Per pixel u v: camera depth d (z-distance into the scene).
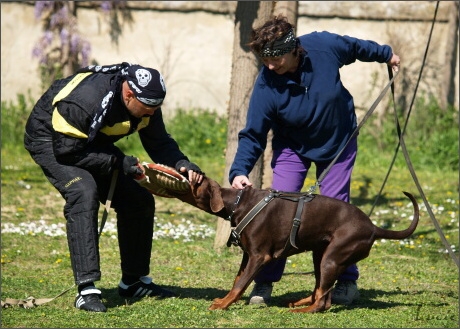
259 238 8.12
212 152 23.73
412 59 24.31
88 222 8.30
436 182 20.22
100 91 8.11
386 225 15.01
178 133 24.06
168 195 8.23
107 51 25.31
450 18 23.95
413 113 24.06
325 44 8.52
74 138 8.13
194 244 13.03
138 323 7.90
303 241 8.21
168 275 10.78
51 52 25.00
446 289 10.23
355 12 24.39
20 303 8.73
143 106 8.12
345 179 8.88
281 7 14.65
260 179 12.21
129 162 8.09
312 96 8.39
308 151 8.76
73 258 8.36
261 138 8.65
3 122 24.48
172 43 25.19
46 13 25.11
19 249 12.38
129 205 8.88
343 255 8.20
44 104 8.55
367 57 8.95
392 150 23.56
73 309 8.55
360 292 9.91
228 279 10.62
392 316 8.34
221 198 8.13
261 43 8.02
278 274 8.91
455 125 23.47
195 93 25.20
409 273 11.23
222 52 25.05
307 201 8.21
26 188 17.92
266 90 8.47
